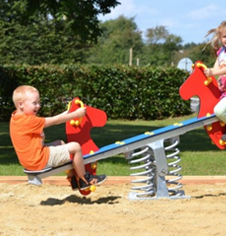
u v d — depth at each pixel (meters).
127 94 20.47
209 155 10.05
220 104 5.59
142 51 73.19
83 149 5.61
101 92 20.25
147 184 6.38
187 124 5.71
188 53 71.94
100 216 5.12
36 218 5.06
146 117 20.84
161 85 20.75
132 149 5.66
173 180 5.93
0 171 8.09
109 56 70.50
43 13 14.48
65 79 19.91
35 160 5.34
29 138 5.36
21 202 5.91
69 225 4.79
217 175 7.82
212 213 5.23
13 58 41.78
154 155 5.72
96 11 14.93
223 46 5.77
